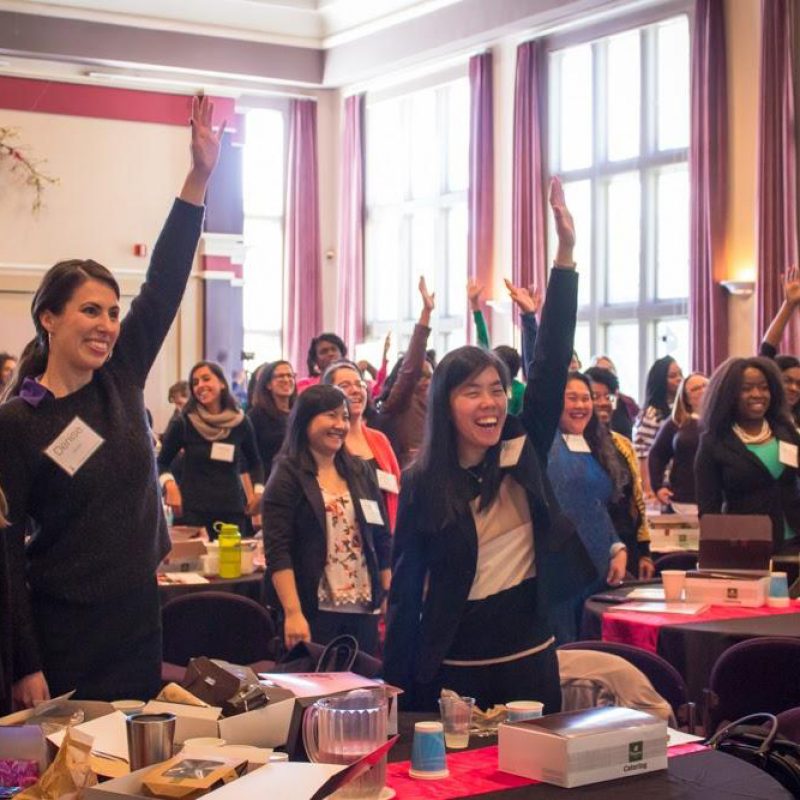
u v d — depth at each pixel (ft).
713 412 15.84
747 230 34.68
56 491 8.73
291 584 12.89
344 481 13.53
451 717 8.01
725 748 8.59
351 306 49.29
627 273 39.81
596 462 15.53
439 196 46.80
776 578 14.44
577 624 15.21
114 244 37.60
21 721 7.51
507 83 42.60
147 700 9.02
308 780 6.22
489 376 8.66
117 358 9.22
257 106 49.21
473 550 8.75
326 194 50.80
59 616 8.79
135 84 37.78
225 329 40.45
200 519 20.40
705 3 35.01
